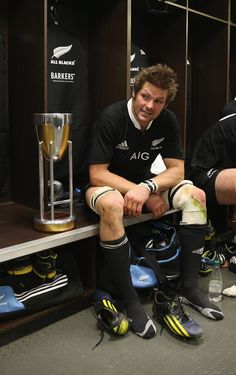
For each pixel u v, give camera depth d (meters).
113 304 1.94
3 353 1.69
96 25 2.50
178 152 2.21
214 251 2.58
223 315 1.98
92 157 2.06
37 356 1.67
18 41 2.26
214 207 3.01
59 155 1.93
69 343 1.77
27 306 1.82
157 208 2.14
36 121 1.89
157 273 2.09
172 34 2.77
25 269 1.92
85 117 2.62
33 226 2.01
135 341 1.78
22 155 2.36
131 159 2.18
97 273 2.15
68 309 2.06
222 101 3.06
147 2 2.59
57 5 2.42
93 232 2.00
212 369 1.58
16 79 2.31
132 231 2.24
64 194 2.40
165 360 1.64
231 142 2.56
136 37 2.89
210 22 2.99
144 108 1.95
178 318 1.83
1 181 2.43
